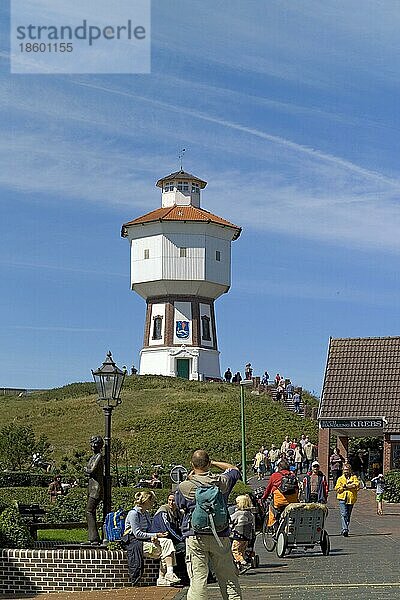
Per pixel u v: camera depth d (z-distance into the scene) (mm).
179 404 78750
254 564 19406
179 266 91688
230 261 94625
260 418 74812
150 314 93688
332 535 27312
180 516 17516
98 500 18812
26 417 80500
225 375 93938
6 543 17734
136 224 92938
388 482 41125
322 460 52031
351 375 54250
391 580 17016
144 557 16906
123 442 69562
